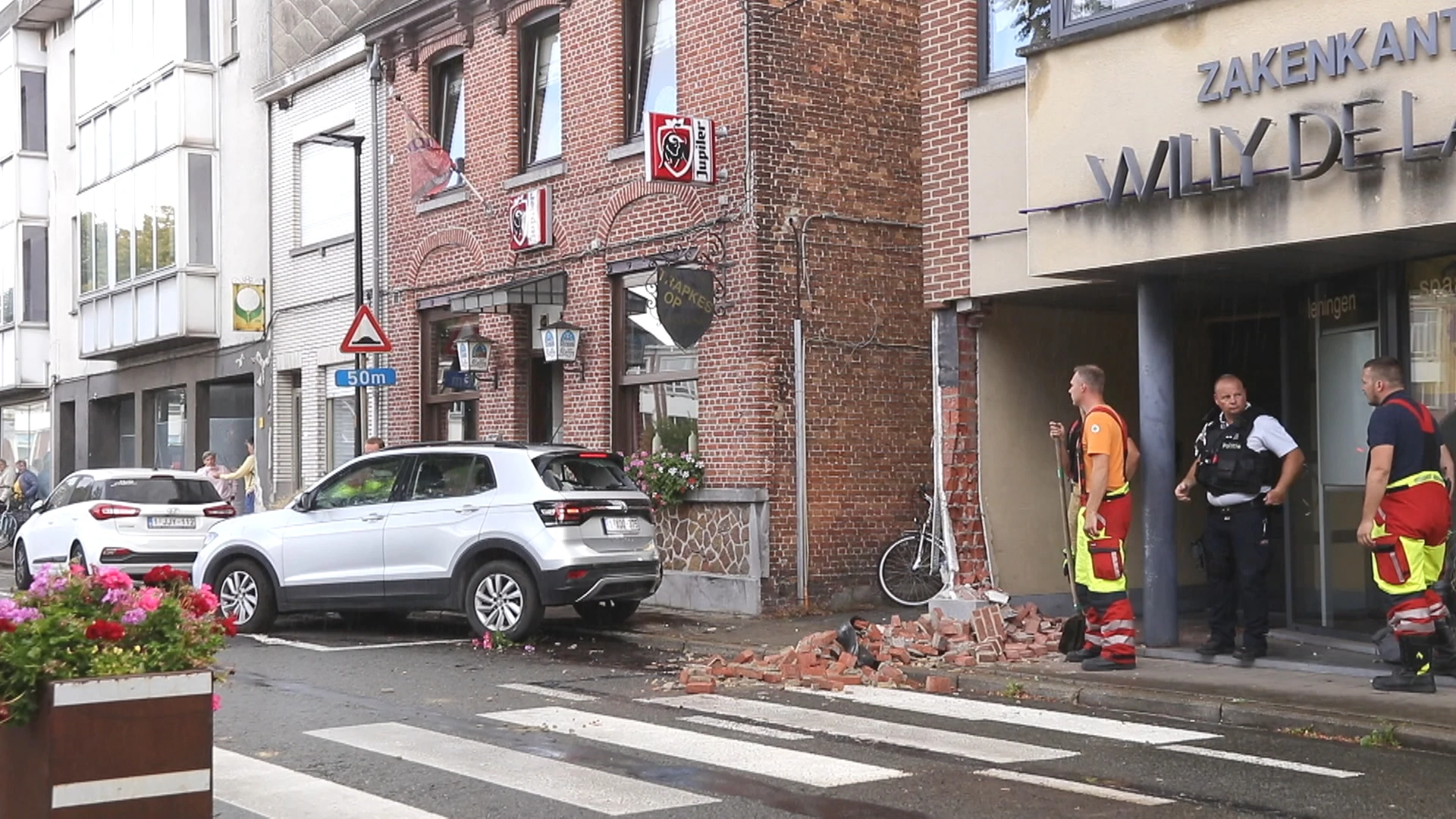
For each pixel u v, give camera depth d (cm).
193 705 557
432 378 2089
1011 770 750
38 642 542
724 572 1567
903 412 1634
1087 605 1092
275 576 1424
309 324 2356
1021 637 1204
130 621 574
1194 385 1494
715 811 662
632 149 1680
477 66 1964
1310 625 1222
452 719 926
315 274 2342
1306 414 1223
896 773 744
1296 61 973
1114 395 1464
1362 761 775
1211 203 1017
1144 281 1148
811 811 662
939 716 934
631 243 1691
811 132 1581
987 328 1377
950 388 1368
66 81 3322
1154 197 1048
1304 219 968
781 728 885
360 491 1416
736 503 1553
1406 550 932
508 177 1898
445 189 2020
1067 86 1108
